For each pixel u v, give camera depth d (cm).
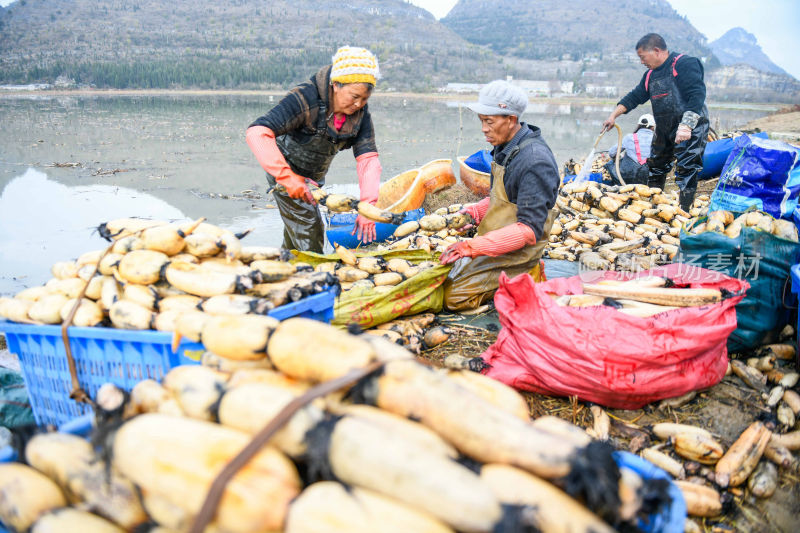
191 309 272
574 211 738
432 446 157
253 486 141
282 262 311
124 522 158
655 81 761
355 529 133
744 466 272
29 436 174
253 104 3791
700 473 274
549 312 318
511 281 330
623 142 866
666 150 795
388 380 170
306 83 473
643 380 306
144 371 272
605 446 165
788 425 306
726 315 321
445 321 438
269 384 177
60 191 941
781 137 1805
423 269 437
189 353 258
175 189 980
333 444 148
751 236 369
